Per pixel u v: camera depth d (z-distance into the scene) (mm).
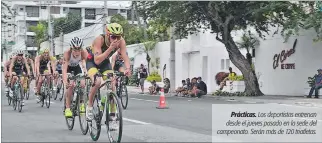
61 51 57125
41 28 69938
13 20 68750
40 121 13023
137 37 47844
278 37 26141
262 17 24062
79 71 11516
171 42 29969
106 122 8742
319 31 22625
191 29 27844
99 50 8945
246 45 26641
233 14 24406
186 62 34625
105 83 8859
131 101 20812
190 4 24266
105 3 38188
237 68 27266
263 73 27312
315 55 24109
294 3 22609
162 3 24375
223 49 30125
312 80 23406
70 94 10703
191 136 10023
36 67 16281
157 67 37688
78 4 83438
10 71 15750
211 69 31391
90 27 51719
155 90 28469
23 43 76000
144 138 9758
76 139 9727
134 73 40125
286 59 25641
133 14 48812
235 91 26562
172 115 14461
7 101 20781
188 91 25234
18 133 10641
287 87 25625
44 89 17141
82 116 10328
